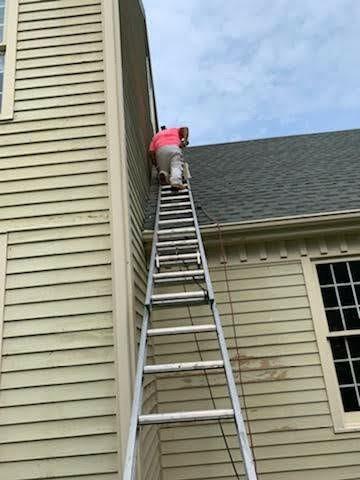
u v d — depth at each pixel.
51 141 4.04
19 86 4.25
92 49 4.36
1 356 3.37
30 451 3.11
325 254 5.06
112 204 3.74
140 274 4.46
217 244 5.08
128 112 4.93
